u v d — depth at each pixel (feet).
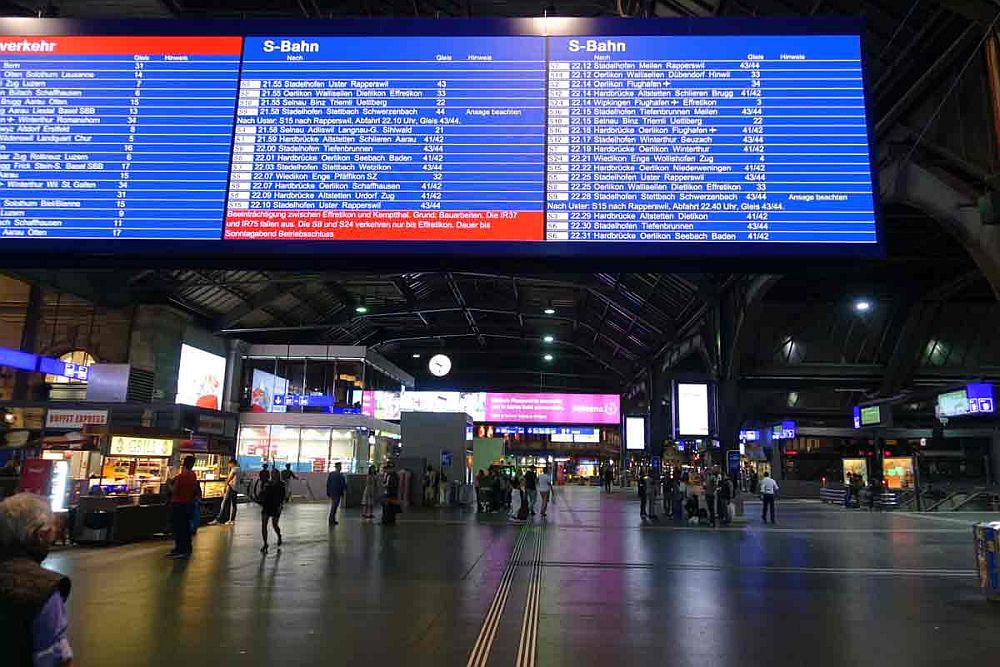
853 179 22.41
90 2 52.54
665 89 23.35
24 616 7.29
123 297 100.68
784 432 113.60
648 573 34.73
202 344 115.65
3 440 67.36
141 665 18.20
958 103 39.06
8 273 86.17
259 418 119.24
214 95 23.73
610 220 22.53
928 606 27.07
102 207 22.95
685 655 19.71
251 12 57.21
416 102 23.54
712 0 49.73
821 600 28.12
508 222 22.61
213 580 31.68
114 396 94.07
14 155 23.26
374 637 21.31
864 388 123.65
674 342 127.54
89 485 52.70
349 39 24.06
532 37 23.91
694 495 68.85
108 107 23.63
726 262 22.56
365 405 137.69
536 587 30.37
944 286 98.32
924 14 39.45
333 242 22.63
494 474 81.30
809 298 105.81
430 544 46.68
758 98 23.16
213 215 22.89
